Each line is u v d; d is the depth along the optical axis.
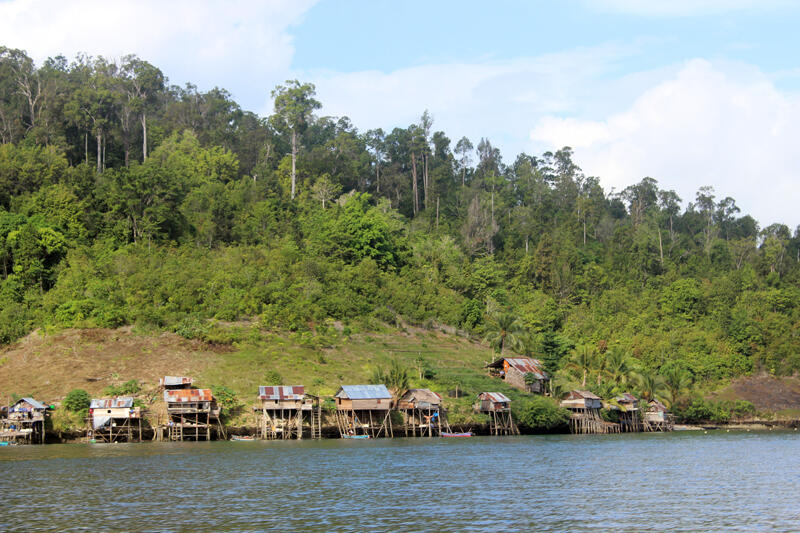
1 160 161.25
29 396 110.00
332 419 119.75
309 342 143.38
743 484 70.94
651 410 153.25
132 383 115.12
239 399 118.56
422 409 124.62
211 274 153.50
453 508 58.12
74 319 132.12
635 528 51.84
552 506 59.16
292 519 53.94
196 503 59.47
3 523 52.34
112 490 65.12
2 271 143.38
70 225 152.50
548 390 149.50
